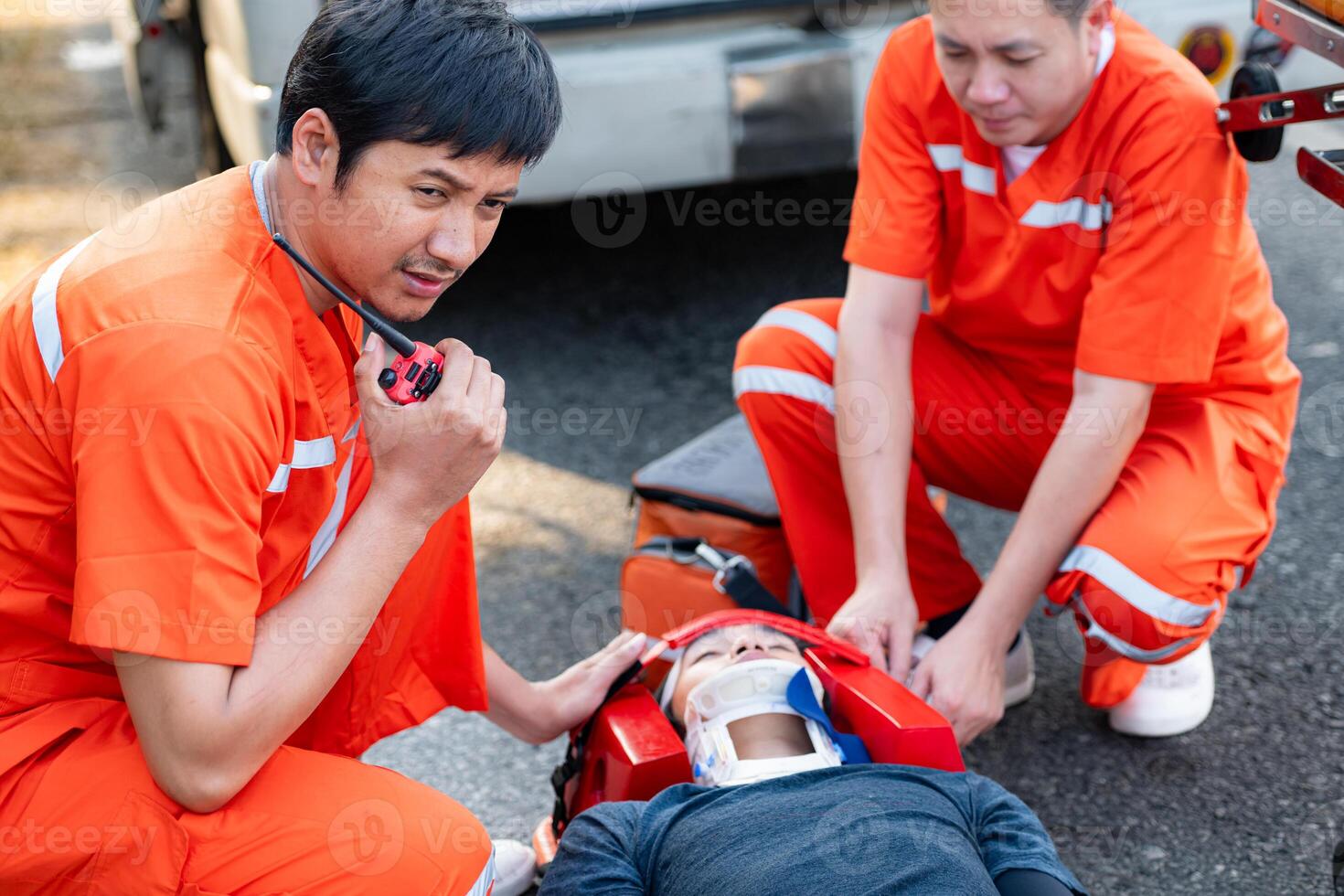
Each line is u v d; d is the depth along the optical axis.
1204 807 2.41
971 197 2.47
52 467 1.56
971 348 2.73
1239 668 2.79
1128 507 2.34
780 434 2.62
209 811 1.56
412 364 1.61
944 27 2.15
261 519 1.61
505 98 1.50
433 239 1.56
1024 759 2.57
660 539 2.76
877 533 2.41
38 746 1.57
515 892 2.24
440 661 2.17
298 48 1.55
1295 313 4.14
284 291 1.63
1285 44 3.54
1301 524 3.25
